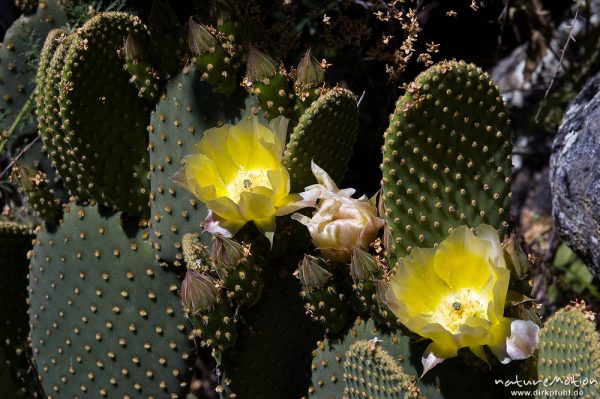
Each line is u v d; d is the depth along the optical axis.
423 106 0.93
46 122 1.03
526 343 0.90
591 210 1.02
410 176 0.93
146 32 1.03
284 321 1.00
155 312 1.03
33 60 1.12
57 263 1.05
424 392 0.94
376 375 0.94
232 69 0.99
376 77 1.18
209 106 1.00
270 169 0.97
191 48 0.98
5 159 1.18
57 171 1.05
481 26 1.16
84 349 1.05
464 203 0.94
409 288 0.92
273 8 1.15
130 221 1.04
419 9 1.12
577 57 1.23
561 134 1.07
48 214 1.05
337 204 0.94
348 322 0.97
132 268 1.03
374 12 1.12
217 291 0.96
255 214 0.95
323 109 0.95
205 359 1.20
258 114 0.99
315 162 0.97
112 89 1.02
